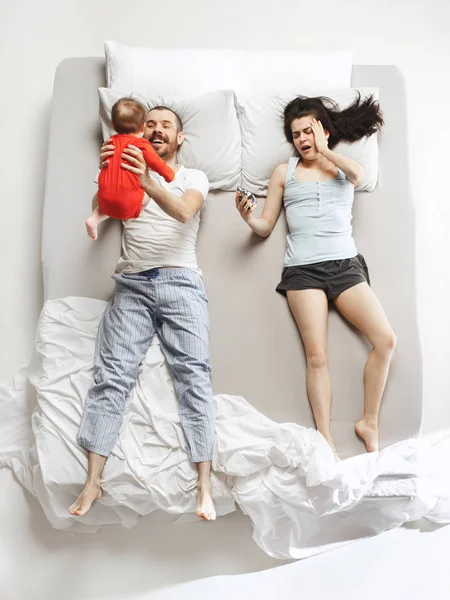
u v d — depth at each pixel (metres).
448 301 2.29
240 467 1.76
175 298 1.87
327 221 1.99
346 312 1.94
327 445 1.80
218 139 2.08
